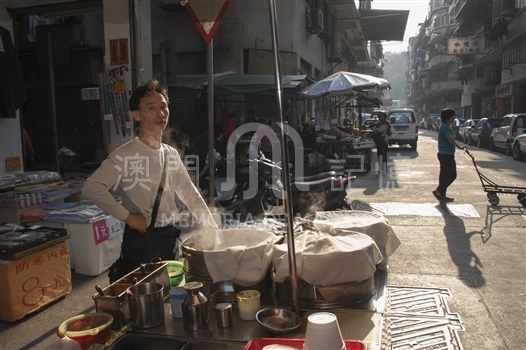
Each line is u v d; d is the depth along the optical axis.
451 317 3.47
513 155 15.13
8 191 4.86
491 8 31.50
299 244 2.03
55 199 5.14
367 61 40.16
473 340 3.15
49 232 3.87
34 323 3.54
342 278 1.87
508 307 3.67
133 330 1.84
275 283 2.13
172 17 13.66
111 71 5.63
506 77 26.91
